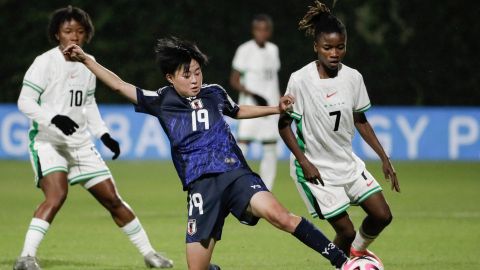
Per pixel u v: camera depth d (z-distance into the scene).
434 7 86.31
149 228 40.91
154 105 24.27
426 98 86.69
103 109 77.44
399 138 76.50
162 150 77.69
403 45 86.56
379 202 26.91
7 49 88.25
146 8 88.19
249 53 54.75
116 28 87.94
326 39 25.89
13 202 52.12
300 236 23.55
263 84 54.94
